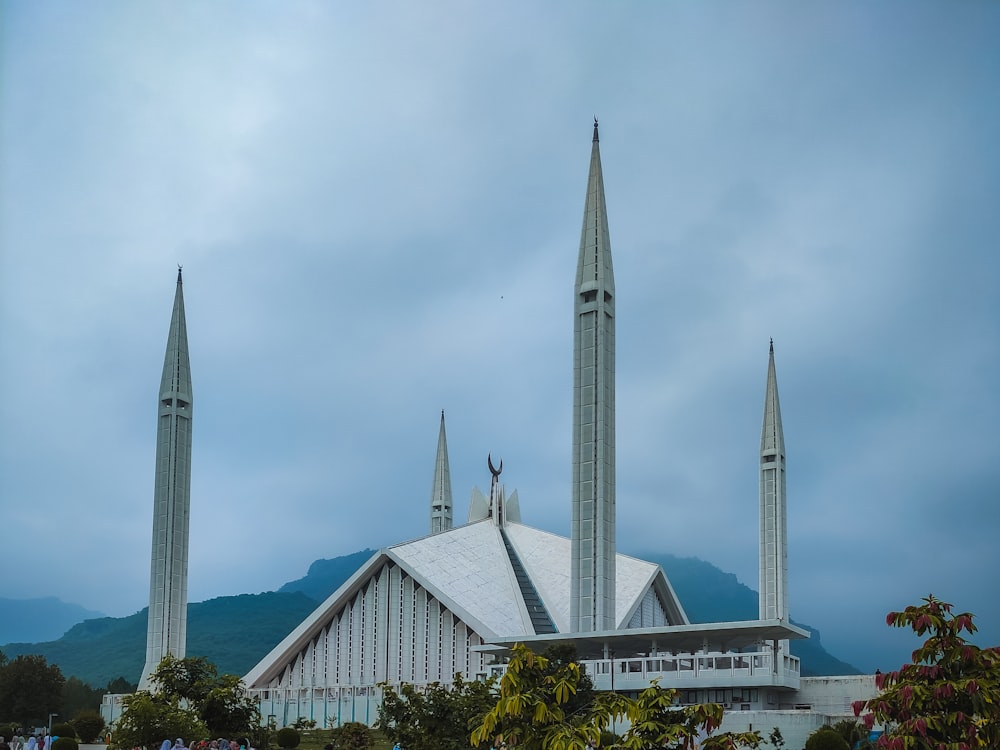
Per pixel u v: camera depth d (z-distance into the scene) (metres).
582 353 83.44
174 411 107.81
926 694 22.97
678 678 69.81
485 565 110.81
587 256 84.81
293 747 79.94
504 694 24.58
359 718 95.75
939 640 23.73
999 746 22.53
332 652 109.38
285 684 112.12
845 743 55.88
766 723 62.41
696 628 69.88
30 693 107.06
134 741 59.22
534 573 112.31
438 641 102.19
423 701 53.31
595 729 24.12
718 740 24.45
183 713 60.88
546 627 104.19
